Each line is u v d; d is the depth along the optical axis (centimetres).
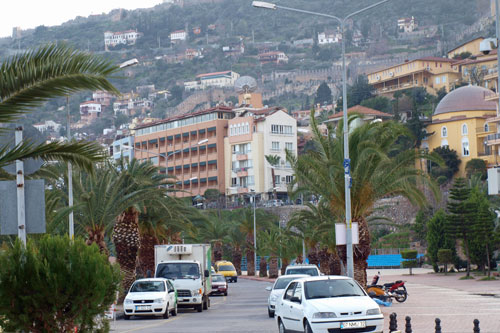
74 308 1391
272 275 8988
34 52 1213
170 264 3850
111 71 1209
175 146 17275
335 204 3316
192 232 5531
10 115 1209
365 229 3281
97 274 1422
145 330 2667
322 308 1938
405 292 3806
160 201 4391
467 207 6450
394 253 10288
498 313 2927
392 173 3173
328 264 5912
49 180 2983
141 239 5162
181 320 3197
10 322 1366
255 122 15812
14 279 1362
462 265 7725
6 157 1306
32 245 1435
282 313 2209
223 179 16275
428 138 15900
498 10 2458
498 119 12088
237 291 6303
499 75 2423
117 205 3800
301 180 3422
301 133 18362
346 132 3072
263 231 9494
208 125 16500
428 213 10131
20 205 1488
